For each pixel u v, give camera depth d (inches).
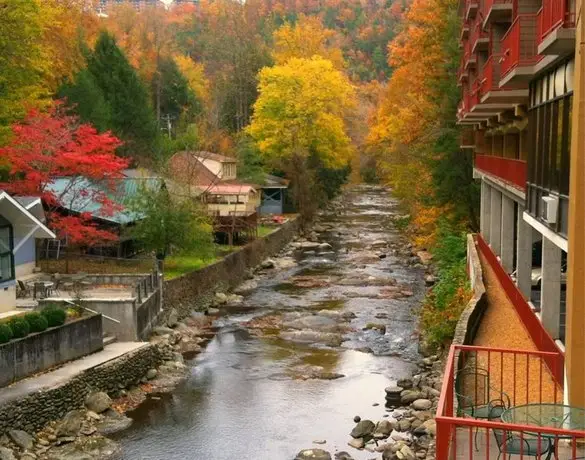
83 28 2287.2
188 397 854.5
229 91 3090.6
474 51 1040.2
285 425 768.3
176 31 4370.1
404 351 1040.8
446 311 978.1
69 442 707.4
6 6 1125.7
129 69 2145.7
